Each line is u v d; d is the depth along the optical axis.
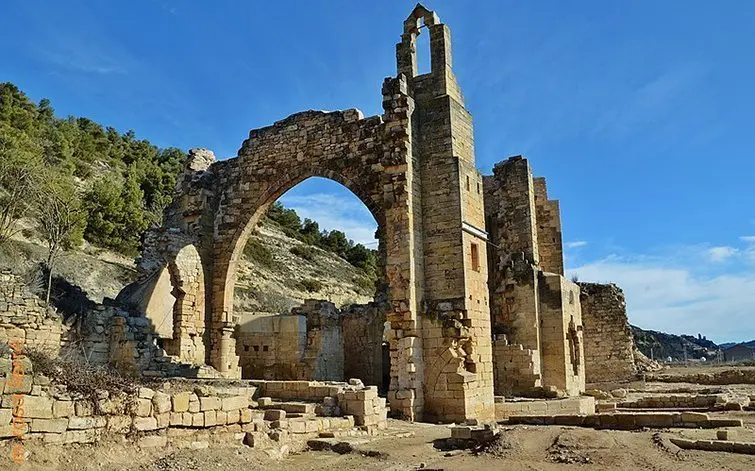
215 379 22.98
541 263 38.03
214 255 31.34
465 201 25.06
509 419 20.94
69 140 86.69
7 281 23.91
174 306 29.05
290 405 18.52
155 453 11.76
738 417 20.62
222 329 30.28
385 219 24.80
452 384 22.95
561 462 12.98
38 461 9.66
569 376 32.91
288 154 30.25
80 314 24.23
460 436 15.91
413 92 26.45
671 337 106.62
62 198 47.41
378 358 35.56
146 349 24.69
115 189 67.06
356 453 14.84
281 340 33.75
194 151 33.06
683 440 14.60
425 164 25.55
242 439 14.19
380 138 27.73
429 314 23.94
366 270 96.44
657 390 34.88
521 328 32.72
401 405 22.64
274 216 100.50
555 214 38.47
